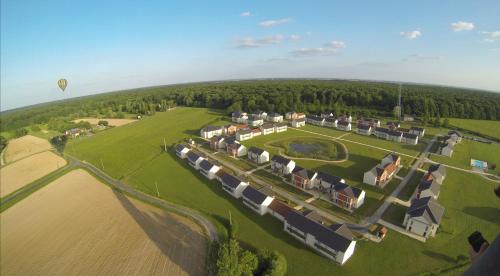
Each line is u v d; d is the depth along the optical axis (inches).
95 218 2842.0
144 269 2062.0
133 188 3442.4
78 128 6850.4
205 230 2465.6
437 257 2039.9
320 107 7313.0
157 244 2326.5
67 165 4586.6
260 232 2400.3
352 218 2539.4
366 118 6299.2
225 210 2765.7
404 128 5605.3
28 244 2588.6
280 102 7677.2
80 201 3260.3
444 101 7086.6
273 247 2213.3
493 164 3622.0
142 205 3002.0
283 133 5506.9
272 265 1831.9
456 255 2048.5
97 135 6397.6
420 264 1983.3
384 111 7239.2
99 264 2182.6
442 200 2795.3
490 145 4527.6
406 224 2374.5
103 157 4771.2
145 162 4328.3
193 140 5280.5
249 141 5014.8
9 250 2546.8
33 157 5221.5
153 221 2677.2
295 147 4635.8
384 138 4980.3
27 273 2214.6
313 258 2082.9
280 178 3390.7
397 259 2037.4
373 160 3905.0
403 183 3166.8
